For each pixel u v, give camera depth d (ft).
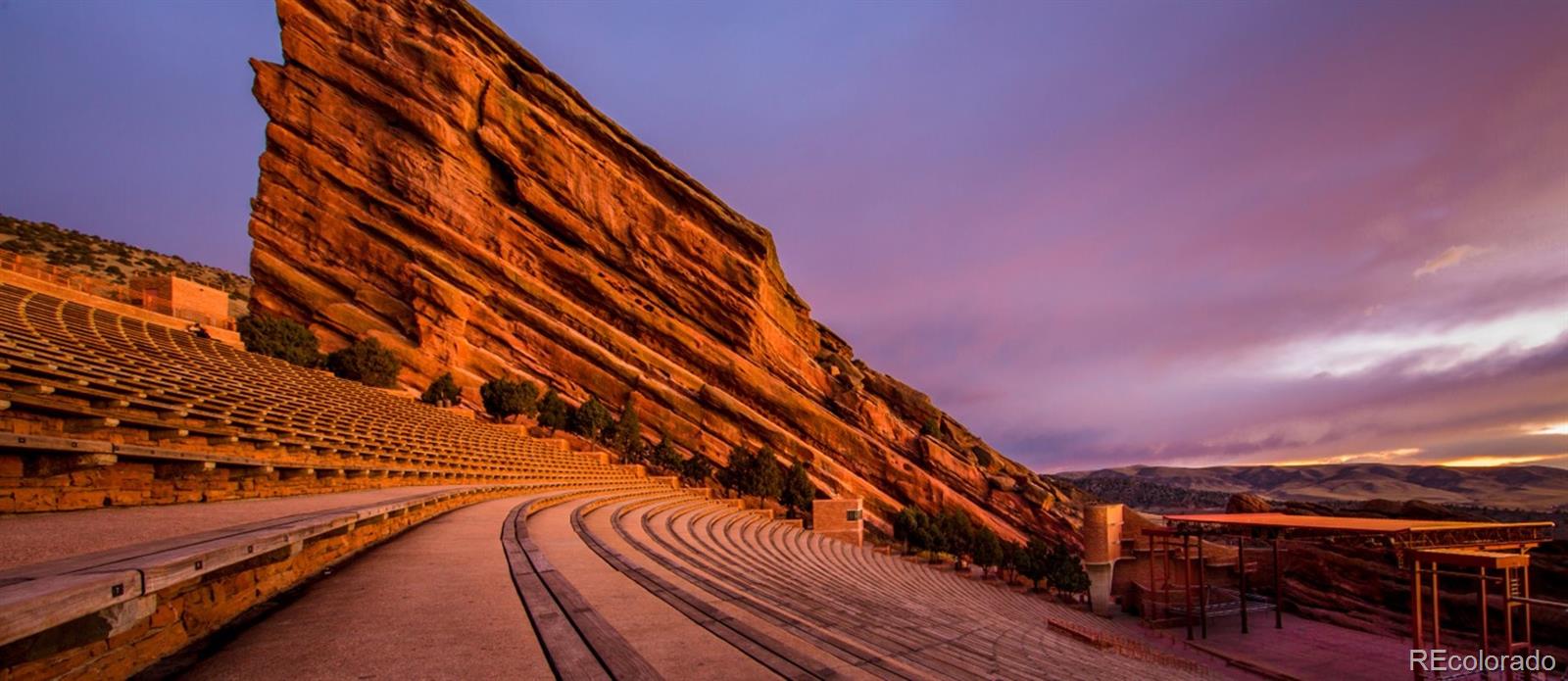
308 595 26.32
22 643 12.98
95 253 311.88
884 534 215.31
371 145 206.90
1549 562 166.50
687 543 62.85
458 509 61.00
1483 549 116.37
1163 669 89.40
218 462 40.81
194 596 20.35
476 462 97.91
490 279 209.26
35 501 31.42
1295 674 115.85
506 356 203.00
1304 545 196.03
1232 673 118.11
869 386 296.51
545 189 223.71
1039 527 254.47
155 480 37.76
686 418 213.66
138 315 108.06
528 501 70.90
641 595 28.48
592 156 230.07
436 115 209.67
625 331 224.53
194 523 26.81
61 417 36.63
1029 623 110.73
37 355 46.06
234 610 22.81
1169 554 199.62
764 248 249.96
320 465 51.52
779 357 251.39
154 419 42.16
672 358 226.79
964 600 114.32
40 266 100.63
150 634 17.92
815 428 230.27
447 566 32.65
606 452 175.52
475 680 16.66
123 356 62.39
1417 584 111.24
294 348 142.51
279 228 199.41
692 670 18.78
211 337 120.37
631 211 232.53
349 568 32.07
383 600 25.46
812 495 194.49
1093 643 100.58
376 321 193.88
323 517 28.14
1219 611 167.12
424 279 195.42
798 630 26.14
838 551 140.05
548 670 17.48
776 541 114.21
